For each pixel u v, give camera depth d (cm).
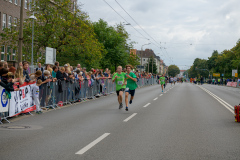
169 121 975
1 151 568
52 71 1409
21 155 539
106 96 2119
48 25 3566
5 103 936
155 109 1327
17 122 933
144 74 4566
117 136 721
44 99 1257
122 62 5597
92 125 880
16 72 1027
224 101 1852
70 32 3784
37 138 692
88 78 1803
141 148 601
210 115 1148
